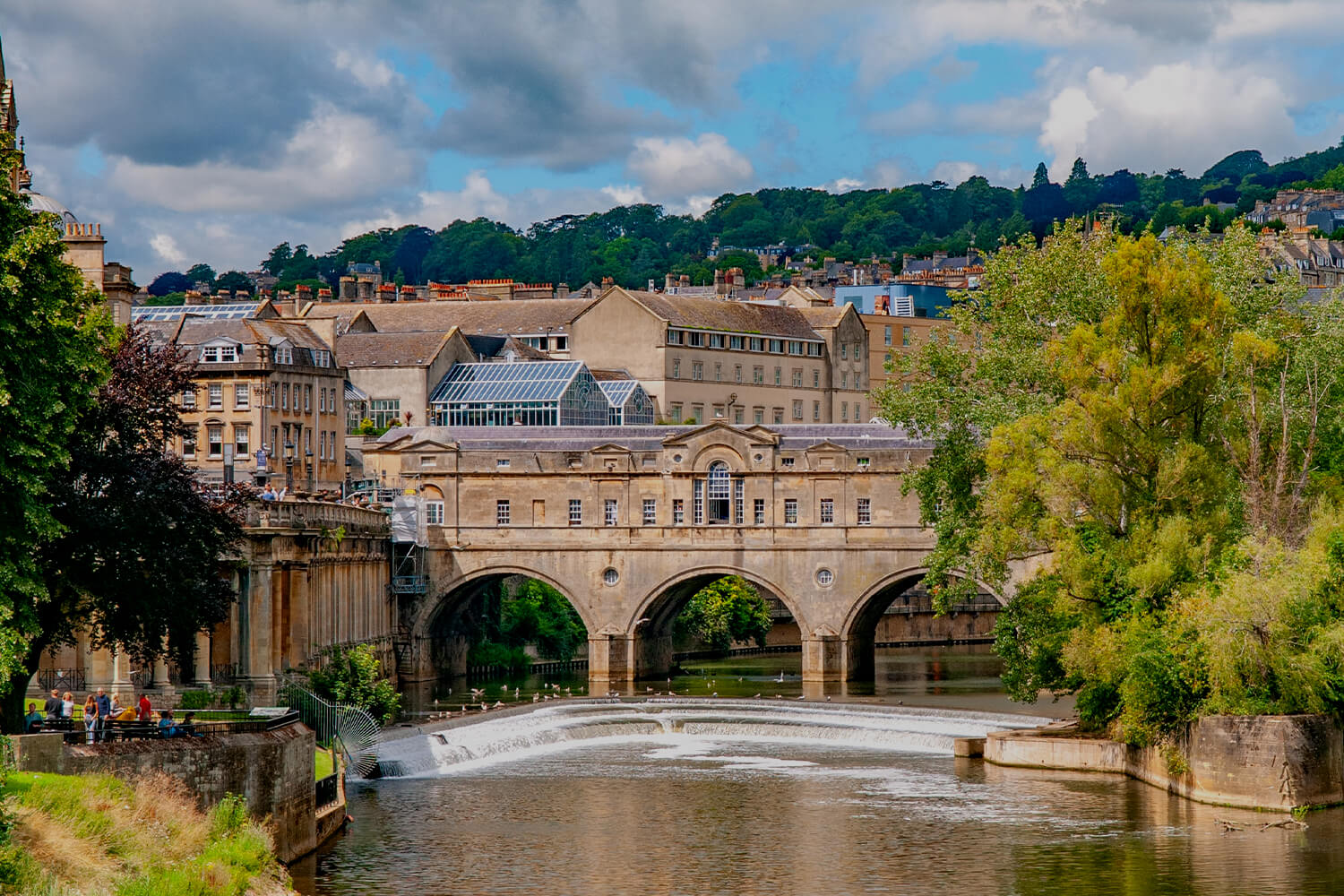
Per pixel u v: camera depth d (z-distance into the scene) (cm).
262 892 6203
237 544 9575
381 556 14425
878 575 14725
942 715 11800
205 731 7019
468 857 7781
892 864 7638
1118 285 9775
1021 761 10125
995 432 9919
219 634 10162
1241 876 7269
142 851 5944
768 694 13850
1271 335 10594
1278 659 8538
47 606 7175
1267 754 8438
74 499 7138
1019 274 11375
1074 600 9519
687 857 7819
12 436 5606
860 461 14775
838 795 9250
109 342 7269
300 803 7619
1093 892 7100
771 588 14875
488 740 10912
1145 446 9594
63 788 5962
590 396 19788
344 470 17062
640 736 11744
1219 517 9400
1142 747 9450
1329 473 10175
